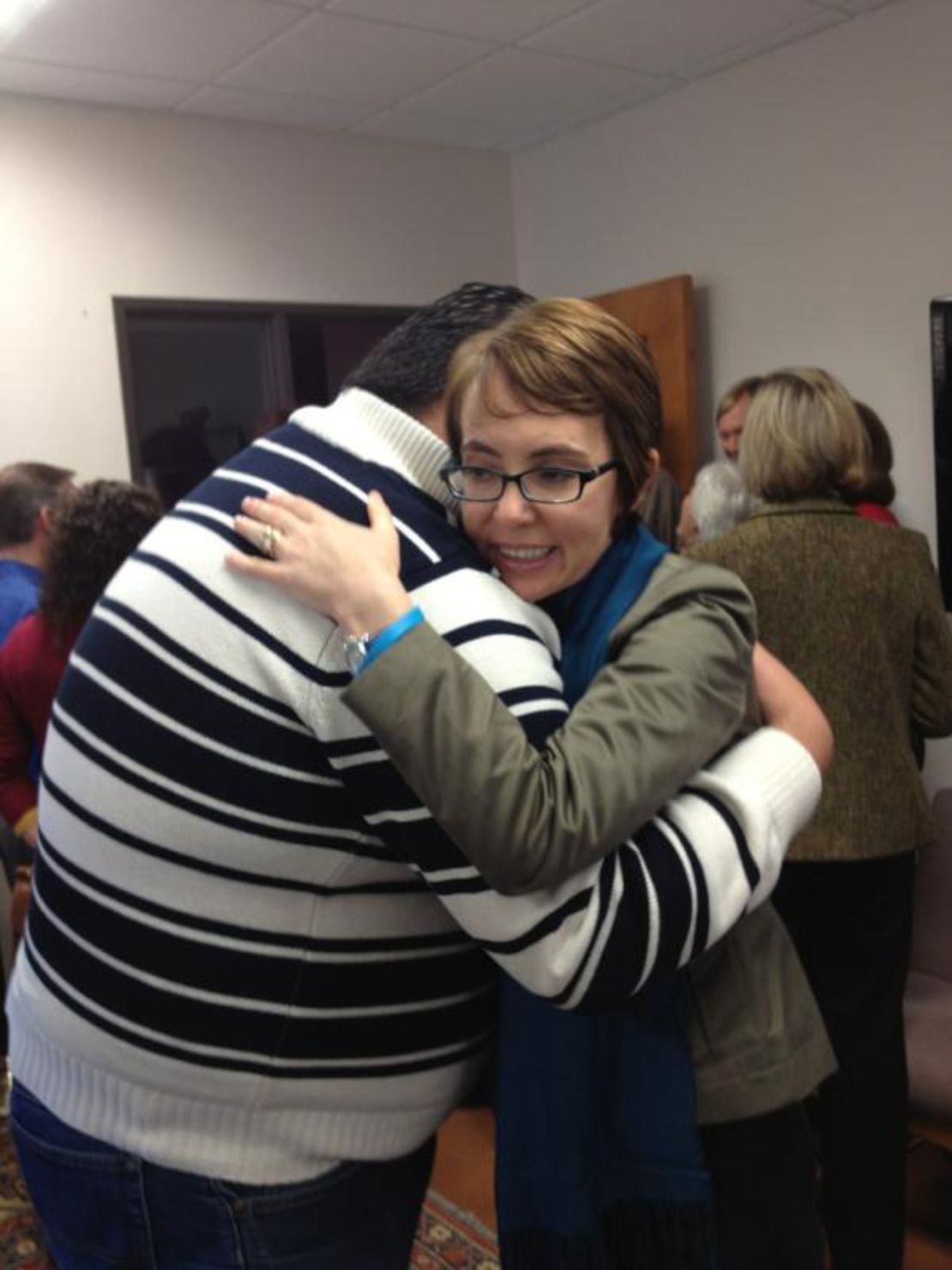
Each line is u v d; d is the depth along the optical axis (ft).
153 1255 2.80
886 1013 5.58
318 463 2.64
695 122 12.21
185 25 9.81
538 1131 3.01
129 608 2.55
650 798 2.40
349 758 2.38
